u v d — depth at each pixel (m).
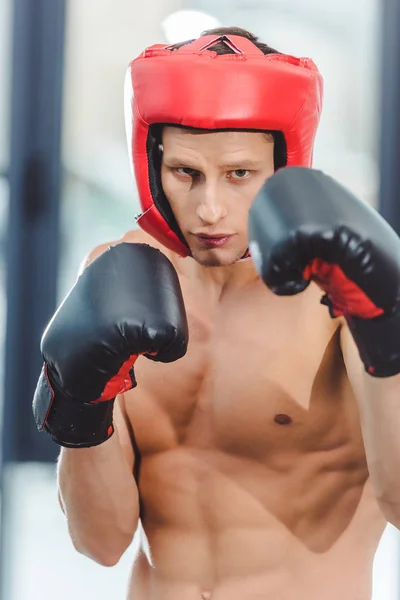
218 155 1.61
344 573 1.86
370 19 4.71
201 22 4.69
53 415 1.63
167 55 1.67
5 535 4.61
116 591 4.23
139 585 1.97
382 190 4.79
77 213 4.93
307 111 1.65
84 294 1.59
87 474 1.80
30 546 4.55
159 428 1.91
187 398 1.89
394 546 4.43
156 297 1.57
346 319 1.49
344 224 1.39
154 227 1.75
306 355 1.82
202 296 1.92
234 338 1.87
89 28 4.82
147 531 1.95
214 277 1.92
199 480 1.89
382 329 1.45
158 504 1.92
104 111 4.86
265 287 1.88
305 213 1.40
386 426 1.56
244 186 1.64
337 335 1.81
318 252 1.39
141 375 1.91
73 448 1.72
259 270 1.42
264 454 1.86
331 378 1.82
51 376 1.61
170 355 1.57
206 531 1.89
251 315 1.87
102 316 1.54
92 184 4.91
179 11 4.74
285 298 1.86
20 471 4.91
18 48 4.82
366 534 1.89
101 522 1.86
